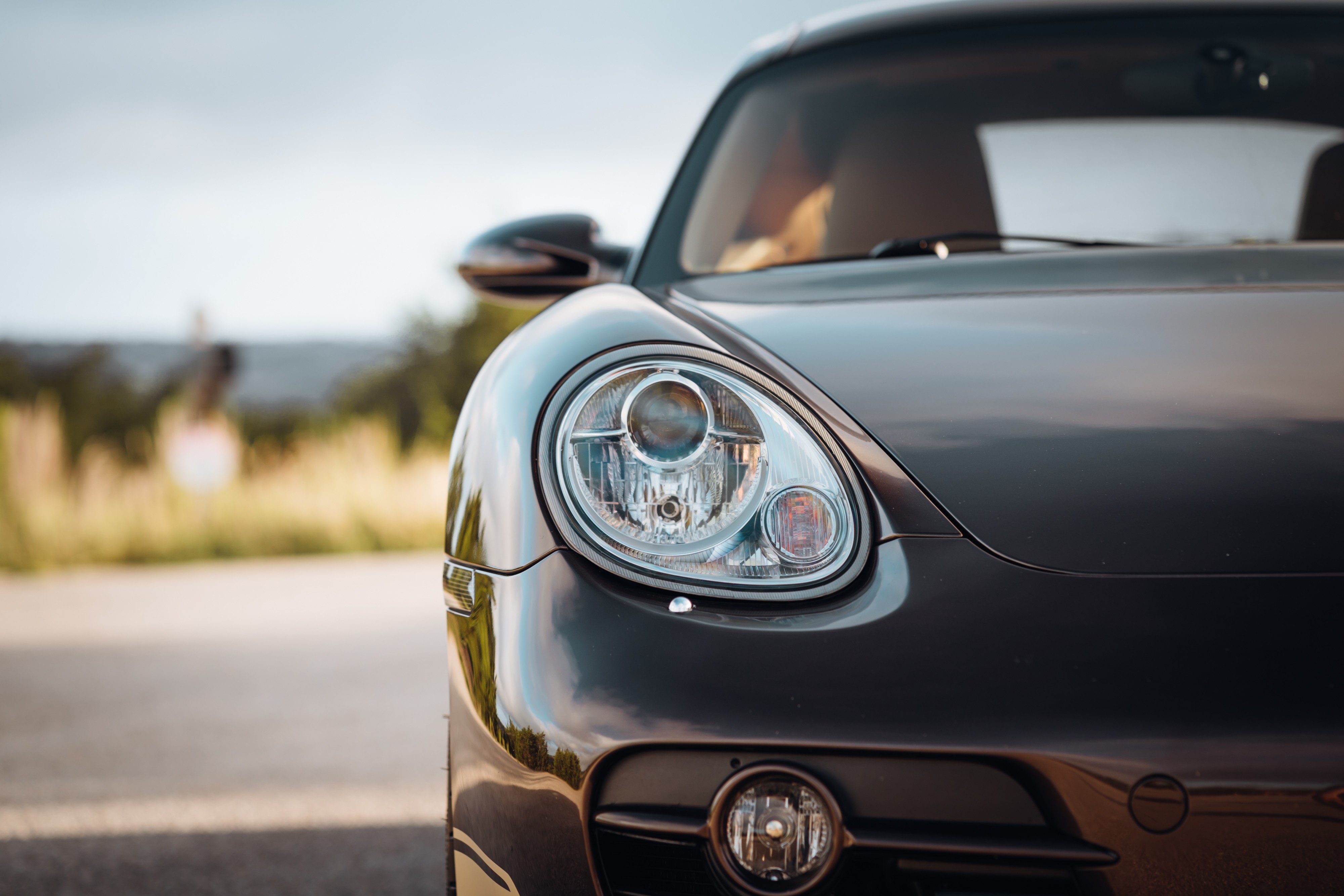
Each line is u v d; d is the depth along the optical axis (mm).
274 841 3619
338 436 18797
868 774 2055
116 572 14516
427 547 16547
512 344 2426
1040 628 2057
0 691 6289
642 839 2125
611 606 2129
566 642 2125
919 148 3223
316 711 5637
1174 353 2305
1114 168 3180
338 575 12531
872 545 2137
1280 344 2309
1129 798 2008
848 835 2049
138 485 16359
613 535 2172
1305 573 2064
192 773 4473
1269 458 2154
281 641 7898
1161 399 2234
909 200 3207
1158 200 3152
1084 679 2031
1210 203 3131
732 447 2199
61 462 16484
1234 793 1996
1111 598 2064
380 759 4668
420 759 4664
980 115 3229
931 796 2051
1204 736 2004
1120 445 2184
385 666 6875
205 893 3217
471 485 2277
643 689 2086
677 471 2189
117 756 4781
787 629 2092
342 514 16453
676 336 2314
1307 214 3123
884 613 2084
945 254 2963
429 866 3369
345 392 31656
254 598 10445
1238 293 2451
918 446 2197
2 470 15867
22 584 12961
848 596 2111
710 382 2242
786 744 2051
